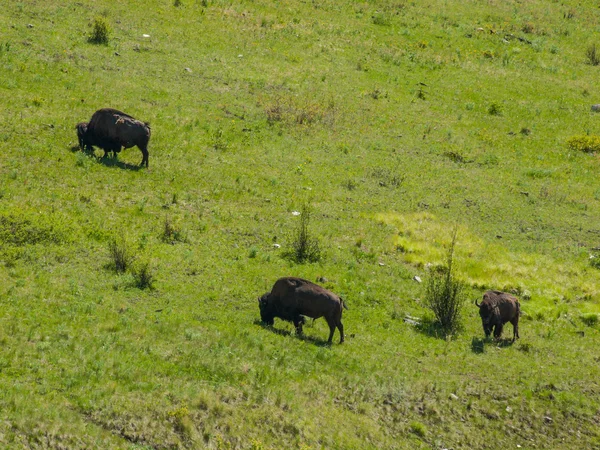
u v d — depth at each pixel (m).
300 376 57.34
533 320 78.25
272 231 85.81
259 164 104.69
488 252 91.44
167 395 51.28
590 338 75.69
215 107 118.44
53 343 54.47
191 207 87.75
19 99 103.94
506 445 56.38
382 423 55.41
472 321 75.25
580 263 92.62
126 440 47.41
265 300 64.50
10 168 86.25
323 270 78.88
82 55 122.69
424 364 63.97
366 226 92.06
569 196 113.56
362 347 64.69
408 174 111.38
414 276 81.88
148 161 96.31
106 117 92.19
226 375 55.19
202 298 68.06
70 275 67.69
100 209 82.19
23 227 73.19
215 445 48.66
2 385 48.25
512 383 63.03
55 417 46.50
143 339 57.81
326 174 106.06
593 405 61.69
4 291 61.53
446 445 54.97
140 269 70.56
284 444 50.16
